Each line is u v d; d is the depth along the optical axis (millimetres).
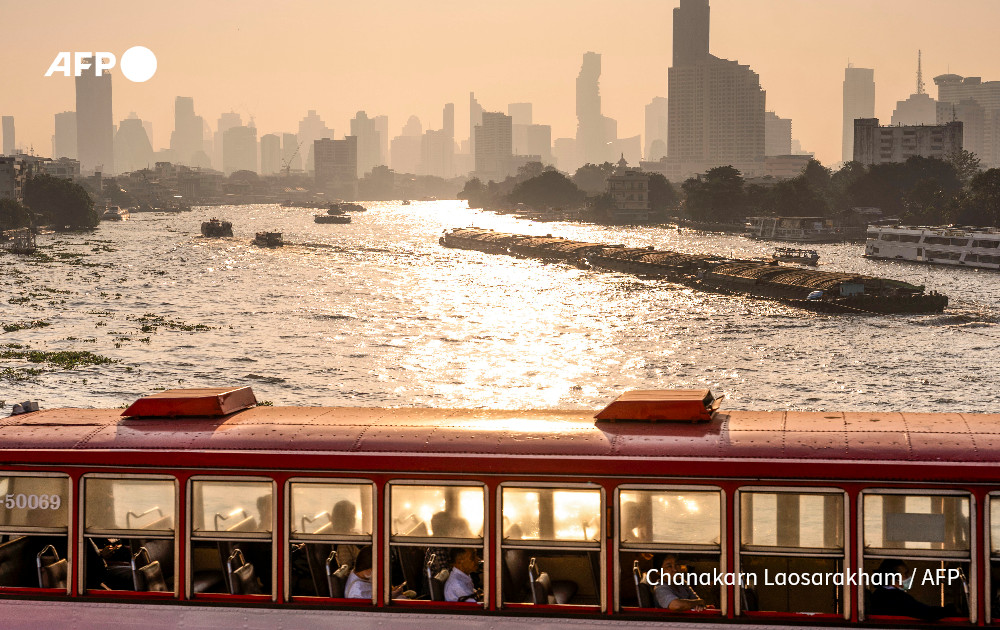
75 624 11336
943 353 67438
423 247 171875
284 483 10875
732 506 10195
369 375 58500
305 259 144875
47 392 51375
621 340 72750
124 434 11445
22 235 162375
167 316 83438
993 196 181250
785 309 91125
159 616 11141
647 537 10391
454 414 12047
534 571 10562
